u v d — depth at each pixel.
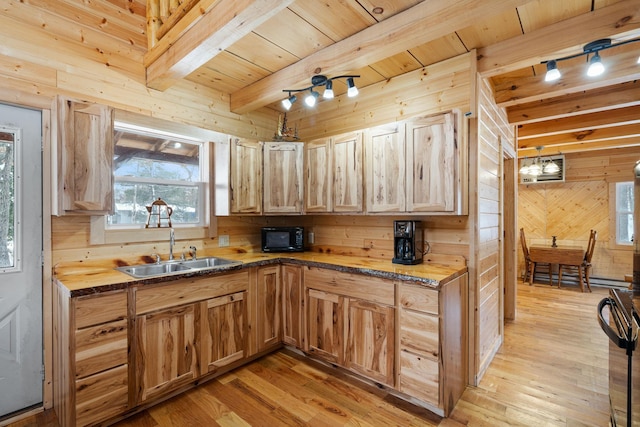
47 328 2.07
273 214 3.12
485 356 2.59
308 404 2.13
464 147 2.30
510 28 2.08
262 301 2.76
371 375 2.30
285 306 2.90
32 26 2.03
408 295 2.11
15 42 1.97
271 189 3.10
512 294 3.79
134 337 1.96
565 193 6.00
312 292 2.68
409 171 2.42
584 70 2.53
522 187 6.40
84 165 2.05
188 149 2.95
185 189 2.92
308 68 2.46
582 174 5.86
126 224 2.54
